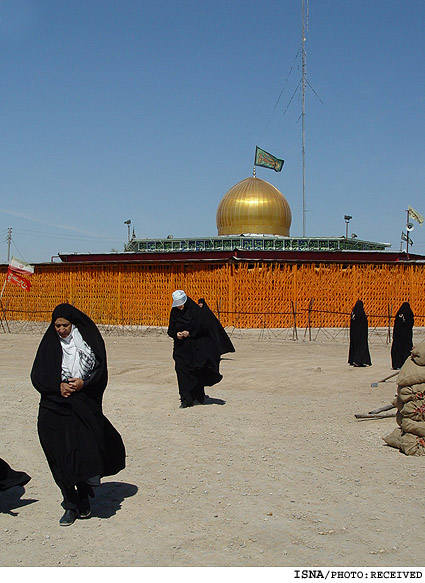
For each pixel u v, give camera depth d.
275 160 37.06
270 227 35.75
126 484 6.25
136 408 10.12
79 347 5.32
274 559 4.47
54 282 29.73
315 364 15.90
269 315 25.91
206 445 7.77
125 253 32.81
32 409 9.98
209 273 26.19
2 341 22.34
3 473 5.53
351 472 6.64
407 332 14.82
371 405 10.38
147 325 27.22
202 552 4.59
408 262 27.58
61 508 5.62
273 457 7.21
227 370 14.59
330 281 26.59
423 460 7.13
